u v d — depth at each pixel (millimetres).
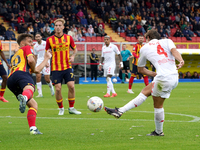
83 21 83750
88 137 13969
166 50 13852
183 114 21516
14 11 76625
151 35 14312
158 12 94875
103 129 16031
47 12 79250
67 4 83250
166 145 12234
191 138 13594
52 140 13336
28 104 14742
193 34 93438
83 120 19188
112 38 85625
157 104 13953
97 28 82688
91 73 64938
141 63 14508
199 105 27000
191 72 73000
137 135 14359
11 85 14820
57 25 21781
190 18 98062
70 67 22109
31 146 12234
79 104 28219
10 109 24984
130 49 72875
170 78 13547
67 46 21906
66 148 11852
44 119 19656
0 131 15578
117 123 17953
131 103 14102
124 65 61219
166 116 20578
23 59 14875
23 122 18484
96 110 18953
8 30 70500
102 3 91750
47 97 35125
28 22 76188
